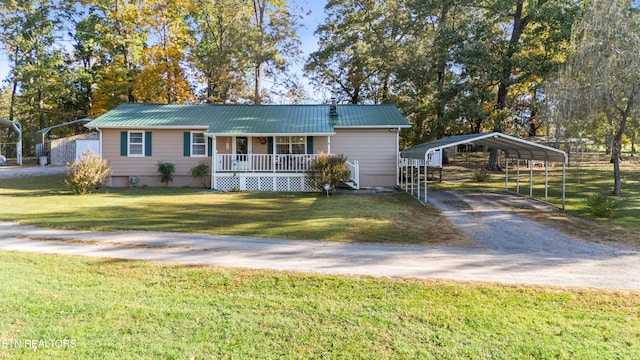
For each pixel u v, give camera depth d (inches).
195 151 755.4
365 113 797.9
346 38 1099.9
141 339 152.5
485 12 997.8
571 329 167.6
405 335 161.0
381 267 253.8
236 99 1159.6
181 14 1162.6
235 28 1018.7
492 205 533.0
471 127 1038.4
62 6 1405.0
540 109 791.1
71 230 348.8
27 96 1390.3
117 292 201.3
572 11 753.6
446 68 997.2
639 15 548.1
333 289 211.5
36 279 217.9
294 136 751.7
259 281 222.5
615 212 477.7
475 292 208.7
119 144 743.1
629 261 275.6
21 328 158.7
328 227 376.5
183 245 304.7
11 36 1314.0
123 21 1107.3
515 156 660.1
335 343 153.6
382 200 569.3
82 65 1535.4
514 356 146.2
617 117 588.7
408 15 1073.5
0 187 670.5
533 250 305.3
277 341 154.5
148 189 698.2
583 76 590.9
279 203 535.2
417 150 576.7
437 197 605.0
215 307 185.8
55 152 1127.0
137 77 1082.1
